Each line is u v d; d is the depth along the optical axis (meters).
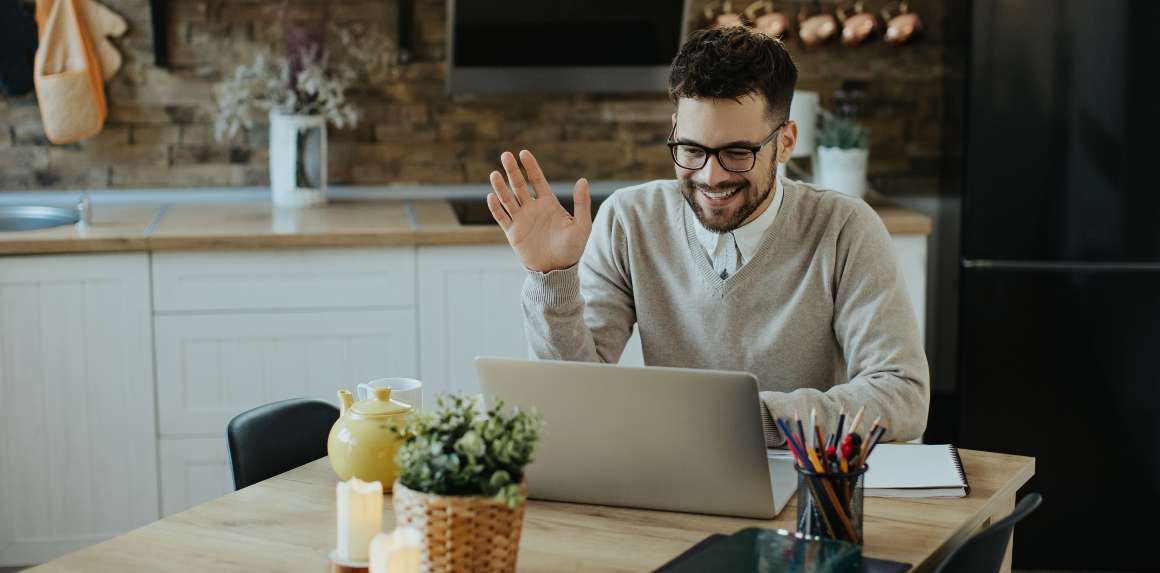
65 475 3.15
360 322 3.21
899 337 1.87
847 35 3.73
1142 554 3.35
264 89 3.64
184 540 1.51
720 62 1.72
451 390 3.28
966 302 3.26
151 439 3.17
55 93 3.51
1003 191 3.21
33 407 3.11
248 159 3.75
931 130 3.93
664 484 1.58
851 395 1.76
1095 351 3.26
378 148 3.79
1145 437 3.29
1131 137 3.16
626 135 3.88
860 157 3.57
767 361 2.00
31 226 3.59
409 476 1.33
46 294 3.08
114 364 3.13
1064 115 3.17
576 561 1.43
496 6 3.56
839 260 1.95
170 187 3.73
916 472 1.69
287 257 3.16
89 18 3.59
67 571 1.41
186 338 3.15
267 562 1.44
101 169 3.69
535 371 1.57
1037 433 3.30
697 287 2.03
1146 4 3.12
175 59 3.66
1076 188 3.19
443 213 3.47
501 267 3.25
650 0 3.62
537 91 3.70
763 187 1.81
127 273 3.10
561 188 3.89
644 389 1.53
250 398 3.20
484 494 1.30
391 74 3.76
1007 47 3.16
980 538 1.33
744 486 1.55
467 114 3.81
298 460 2.01
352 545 1.38
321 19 3.70
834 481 1.43
